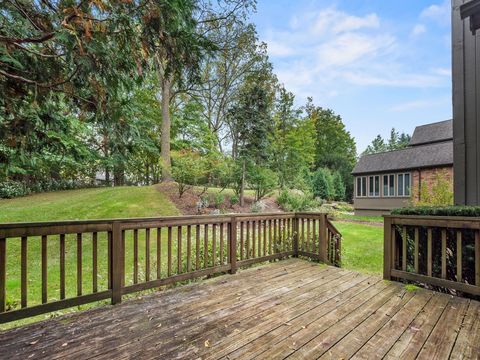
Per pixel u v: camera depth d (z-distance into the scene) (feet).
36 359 5.79
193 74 10.32
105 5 7.22
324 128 108.99
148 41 8.53
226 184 38.60
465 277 9.83
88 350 6.13
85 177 48.52
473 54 12.31
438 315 7.86
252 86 43.16
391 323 7.37
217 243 13.83
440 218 9.75
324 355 5.91
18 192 38.58
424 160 42.14
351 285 10.54
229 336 6.72
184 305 8.66
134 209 29.35
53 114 10.61
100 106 9.46
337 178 81.15
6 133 9.43
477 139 12.11
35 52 7.68
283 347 6.23
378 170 48.47
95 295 8.42
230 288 10.25
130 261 17.62
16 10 8.06
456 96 12.82
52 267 17.39
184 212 30.30
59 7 7.54
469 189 12.30
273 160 47.06
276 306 8.55
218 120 58.18
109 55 7.77
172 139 48.98
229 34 40.09
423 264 10.86
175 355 5.93
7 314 6.99
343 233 28.73
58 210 28.68
